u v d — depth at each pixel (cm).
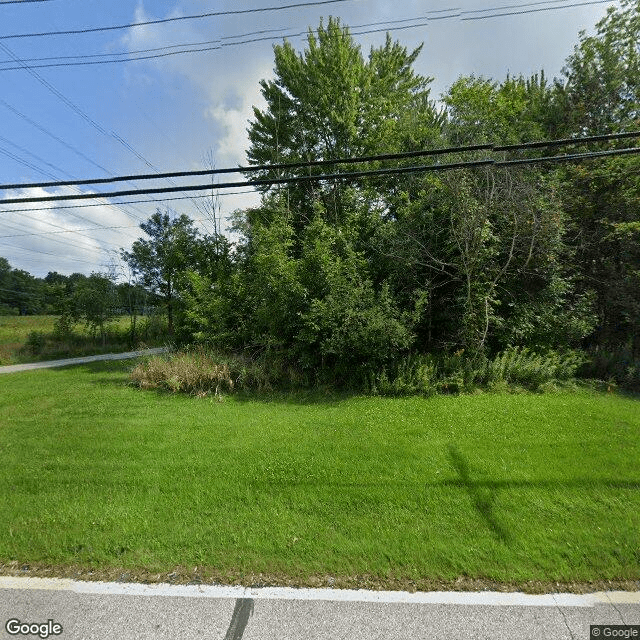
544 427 546
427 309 954
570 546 276
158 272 2444
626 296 991
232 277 1094
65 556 271
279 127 1623
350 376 828
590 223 1091
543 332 912
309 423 584
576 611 222
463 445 479
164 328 2620
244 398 770
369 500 347
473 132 932
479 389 781
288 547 279
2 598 234
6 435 547
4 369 1477
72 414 661
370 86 1538
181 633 208
